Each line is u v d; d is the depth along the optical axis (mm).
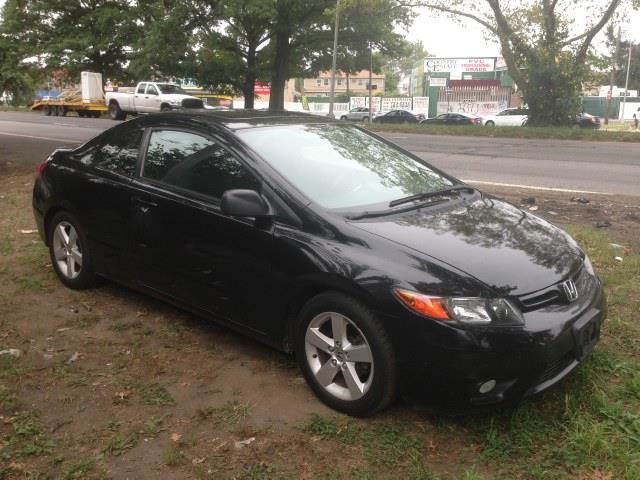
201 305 4113
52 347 4164
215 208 3924
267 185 3746
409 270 3170
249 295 3771
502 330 3002
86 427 3256
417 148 18516
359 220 3559
